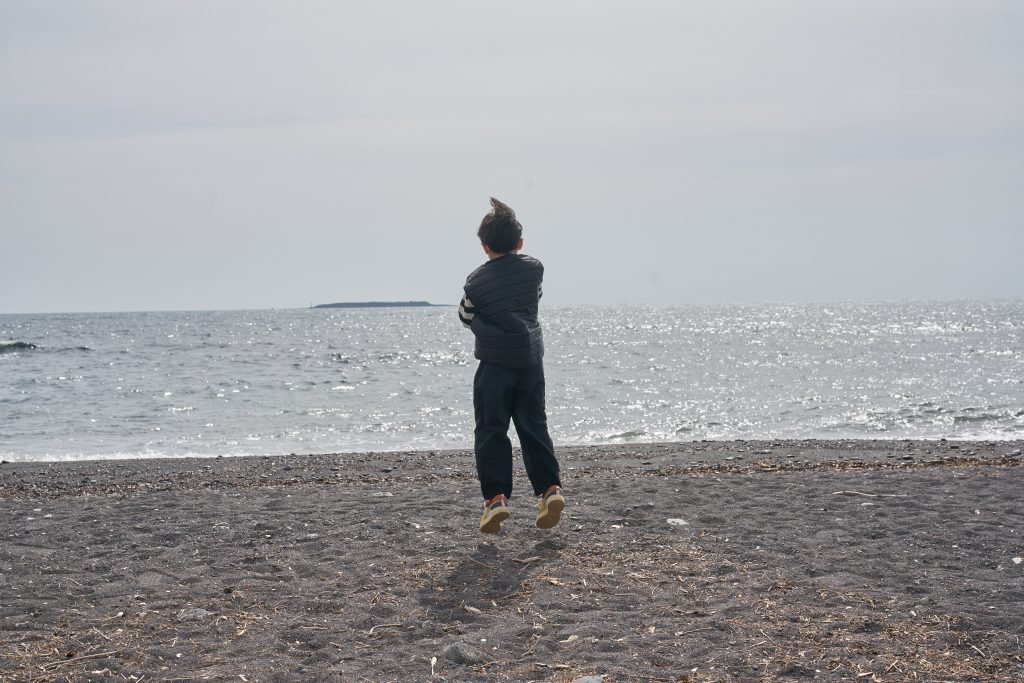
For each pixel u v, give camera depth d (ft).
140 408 75.25
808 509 19.69
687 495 21.61
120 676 11.21
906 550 16.14
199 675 11.23
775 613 12.97
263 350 195.31
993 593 13.65
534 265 16.81
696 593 14.05
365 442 52.39
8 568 16.16
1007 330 265.95
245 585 14.96
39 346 206.49
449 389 94.12
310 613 13.58
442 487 24.16
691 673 10.93
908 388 86.74
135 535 18.57
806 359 139.03
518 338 16.24
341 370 128.77
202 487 28.07
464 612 13.50
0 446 52.19
